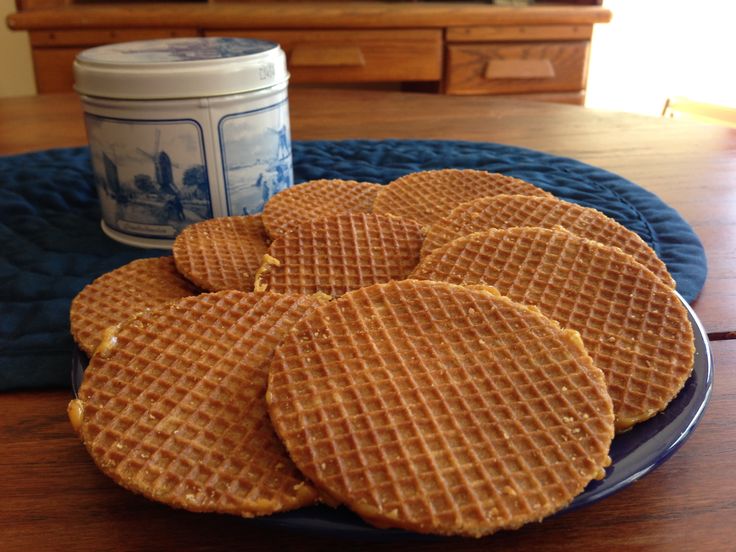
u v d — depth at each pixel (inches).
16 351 10.8
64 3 34.4
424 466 7.2
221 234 13.2
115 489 8.2
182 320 9.5
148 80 13.0
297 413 7.6
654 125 23.1
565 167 18.6
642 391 8.3
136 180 14.0
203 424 8.0
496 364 8.3
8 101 25.9
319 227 12.2
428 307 9.1
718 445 8.9
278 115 14.6
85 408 8.2
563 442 7.4
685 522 7.8
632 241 11.9
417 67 33.8
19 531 7.7
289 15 31.9
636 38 43.8
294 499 7.1
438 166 18.8
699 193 17.3
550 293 9.9
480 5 36.1
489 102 26.1
